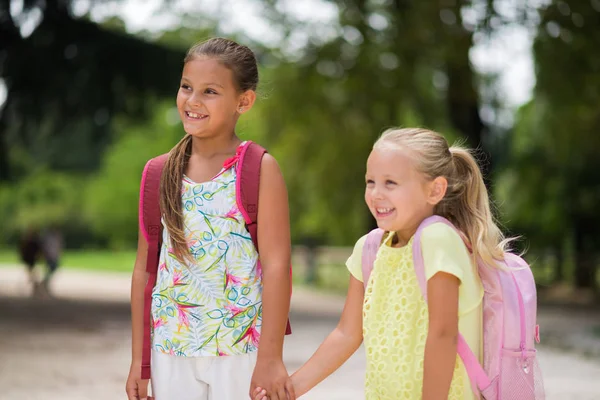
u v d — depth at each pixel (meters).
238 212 4.38
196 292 4.32
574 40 22.14
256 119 28.36
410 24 22.59
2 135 21.12
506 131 36.69
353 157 29.33
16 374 11.54
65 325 18.66
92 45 20.39
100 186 75.62
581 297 31.67
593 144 29.25
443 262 3.88
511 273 4.08
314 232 40.75
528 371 4.01
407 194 4.02
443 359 3.87
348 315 4.41
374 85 23.88
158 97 21.66
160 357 4.37
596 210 33.47
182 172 4.45
